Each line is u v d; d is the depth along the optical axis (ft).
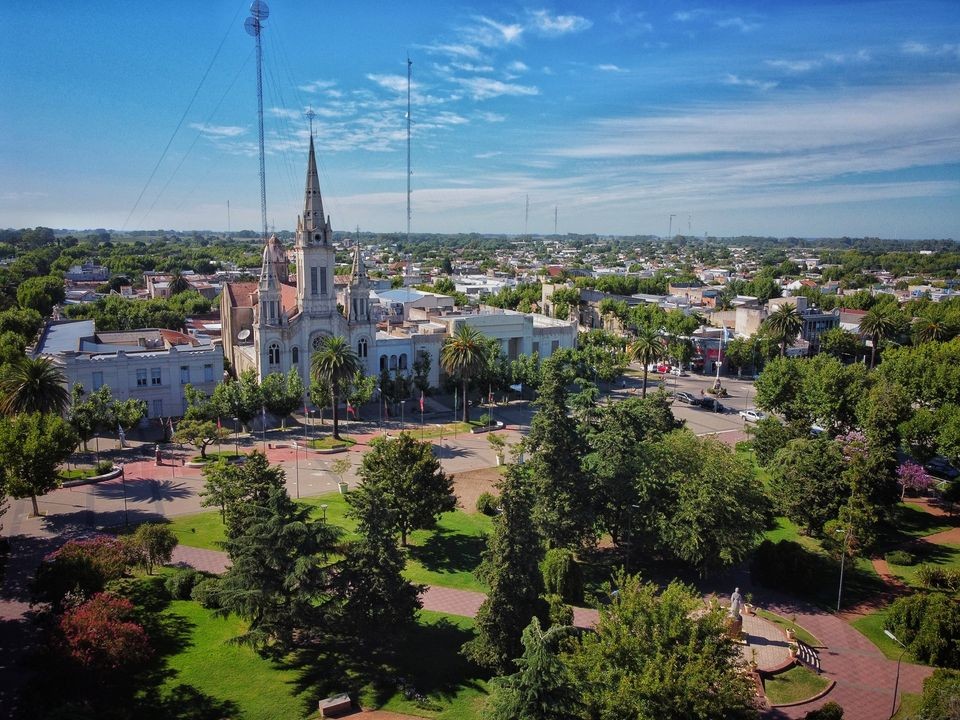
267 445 309.83
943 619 163.73
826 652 167.53
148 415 331.57
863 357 506.89
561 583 183.01
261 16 476.95
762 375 334.44
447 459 296.30
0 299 593.42
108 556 165.58
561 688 109.50
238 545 145.59
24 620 158.30
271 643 154.10
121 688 135.95
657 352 376.07
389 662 151.53
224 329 434.71
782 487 228.63
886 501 230.27
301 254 364.99
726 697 109.50
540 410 208.95
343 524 221.66
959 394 305.32
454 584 189.98
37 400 257.75
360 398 331.77
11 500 233.14
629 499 200.85
